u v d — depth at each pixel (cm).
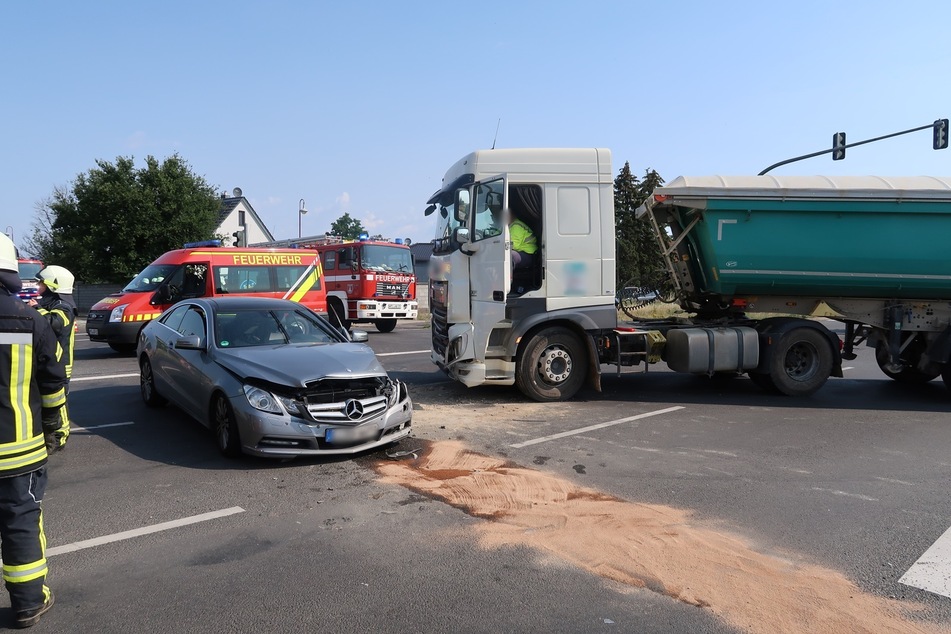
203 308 742
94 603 354
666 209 977
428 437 697
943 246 906
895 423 802
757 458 639
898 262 914
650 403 904
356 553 416
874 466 617
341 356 643
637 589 371
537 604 354
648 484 555
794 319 965
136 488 536
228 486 540
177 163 3231
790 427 773
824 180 916
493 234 832
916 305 964
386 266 2106
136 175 3180
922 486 559
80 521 467
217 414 631
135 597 360
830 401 945
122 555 412
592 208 864
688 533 450
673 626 333
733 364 933
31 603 330
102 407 851
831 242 915
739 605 354
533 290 857
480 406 862
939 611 350
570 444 680
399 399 642
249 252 1502
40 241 5050
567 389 892
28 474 329
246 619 338
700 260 981
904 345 986
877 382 1145
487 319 846
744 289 960
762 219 916
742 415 838
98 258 3131
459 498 514
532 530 453
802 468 607
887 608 353
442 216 947
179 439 688
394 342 1791
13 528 327
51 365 338
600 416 813
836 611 349
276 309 754
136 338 1363
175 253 1458
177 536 441
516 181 852
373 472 577
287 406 580
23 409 325
